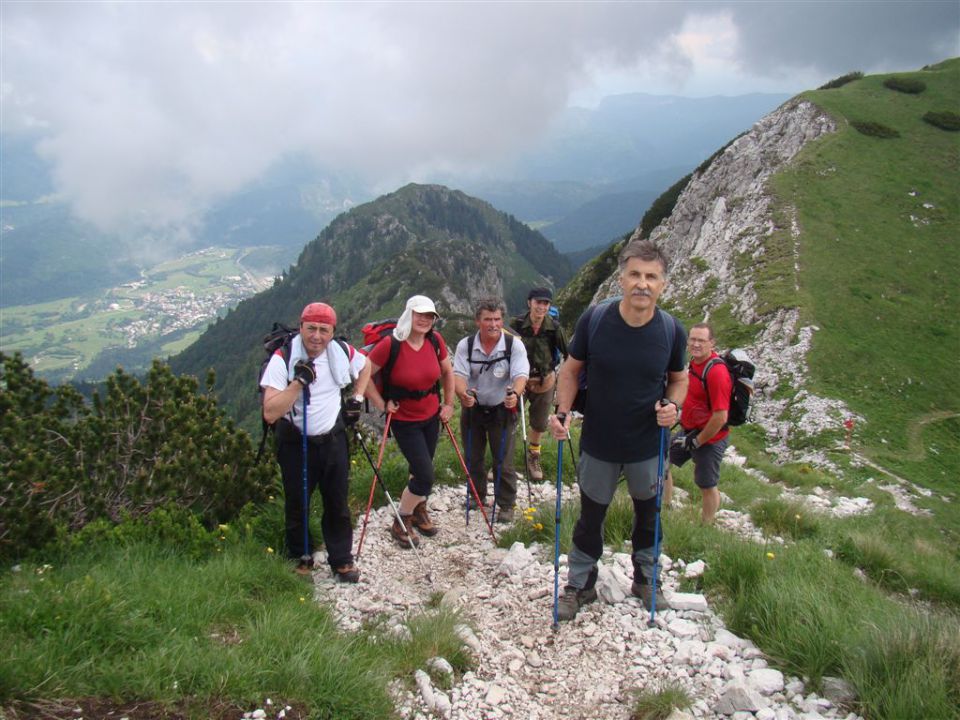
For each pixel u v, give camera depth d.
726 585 5.62
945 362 36.88
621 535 6.92
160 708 3.57
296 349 5.98
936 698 3.84
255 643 4.31
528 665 4.77
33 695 3.43
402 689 4.25
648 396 4.82
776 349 38.62
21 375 7.37
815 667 4.39
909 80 65.56
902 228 47.91
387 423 7.23
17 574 5.14
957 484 27.20
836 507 14.61
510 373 7.79
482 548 7.17
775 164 59.78
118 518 6.74
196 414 7.72
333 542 6.23
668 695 4.16
